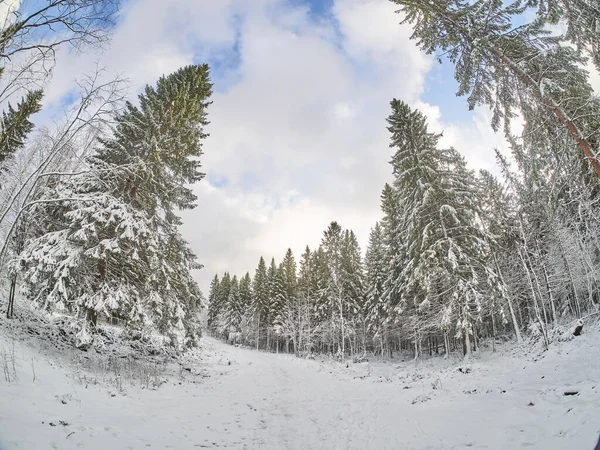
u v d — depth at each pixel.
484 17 7.20
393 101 21.97
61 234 10.76
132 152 13.70
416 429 7.22
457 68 8.36
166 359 15.68
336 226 40.12
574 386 7.52
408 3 8.02
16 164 8.96
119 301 11.35
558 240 19.84
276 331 52.19
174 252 14.77
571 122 6.66
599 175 6.36
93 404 7.09
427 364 22.94
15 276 10.34
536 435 5.59
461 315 17.28
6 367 6.80
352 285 39.19
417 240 19.72
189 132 15.73
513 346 20.25
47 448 4.41
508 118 8.23
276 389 13.36
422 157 20.11
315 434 7.35
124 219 11.26
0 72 6.03
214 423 7.56
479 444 5.82
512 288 24.22
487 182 23.42
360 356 37.69
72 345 11.43
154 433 6.19
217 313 76.19
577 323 15.34
